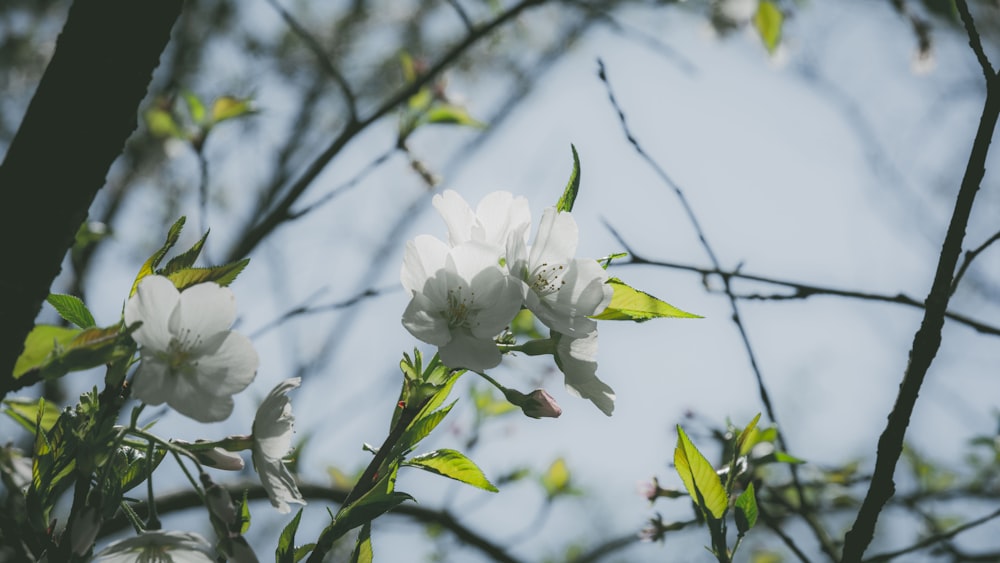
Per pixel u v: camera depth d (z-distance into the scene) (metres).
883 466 1.09
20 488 1.04
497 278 1.08
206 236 1.06
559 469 1.91
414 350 1.09
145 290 1.03
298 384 1.07
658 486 1.31
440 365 1.08
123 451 1.06
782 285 1.28
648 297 1.10
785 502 1.32
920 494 2.14
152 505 1.04
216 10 3.47
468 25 1.60
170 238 1.06
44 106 1.01
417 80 1.58
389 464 1.08
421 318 1.07
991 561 1.51
